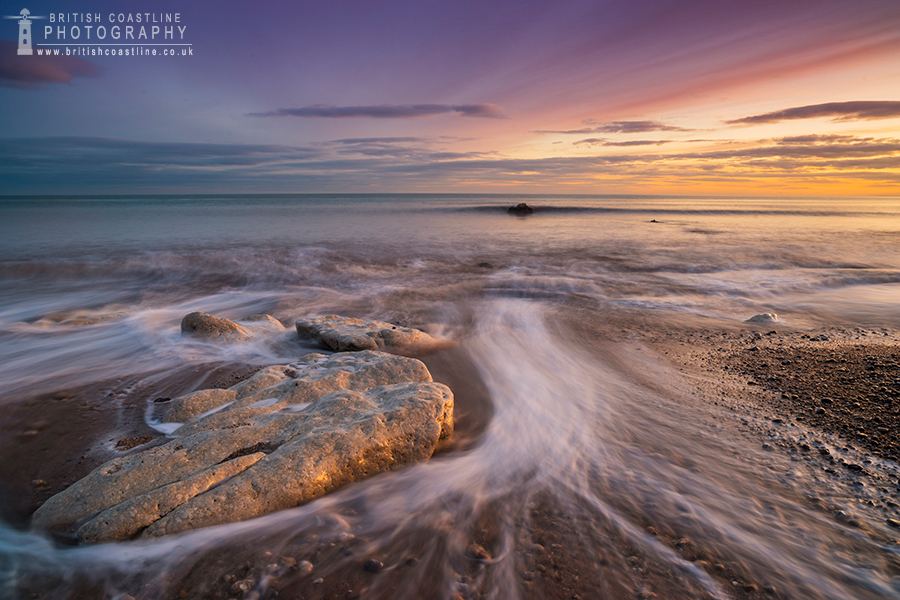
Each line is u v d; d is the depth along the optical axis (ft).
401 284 48.08
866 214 170.60
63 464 14.40
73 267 52.65
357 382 18.07
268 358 24.49
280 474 12.23
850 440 15.30
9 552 10.75
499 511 12.39
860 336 28.81
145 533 10.89
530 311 36.50
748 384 20.72
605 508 12.48
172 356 24.53
